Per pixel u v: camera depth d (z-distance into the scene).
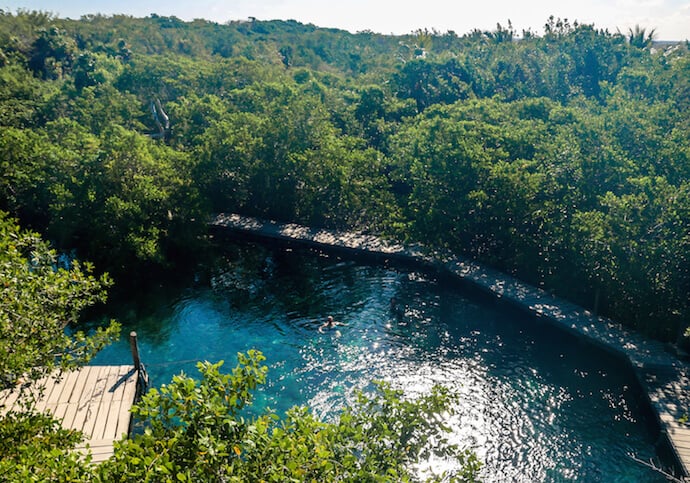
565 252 42.94
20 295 17.66
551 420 31.28
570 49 94.94
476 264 50.44
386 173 66.62
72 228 49.88
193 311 43.91
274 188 61.75
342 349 38.53
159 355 37.19
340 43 184.12
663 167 44.91
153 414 12.19
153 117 84.06
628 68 84.50
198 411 12.15
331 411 31.67
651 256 35.12
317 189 59.03
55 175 54.78
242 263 54.03
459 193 49.06
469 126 54.81
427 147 54.34
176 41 158.00
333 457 12.81
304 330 41.12
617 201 37.59
